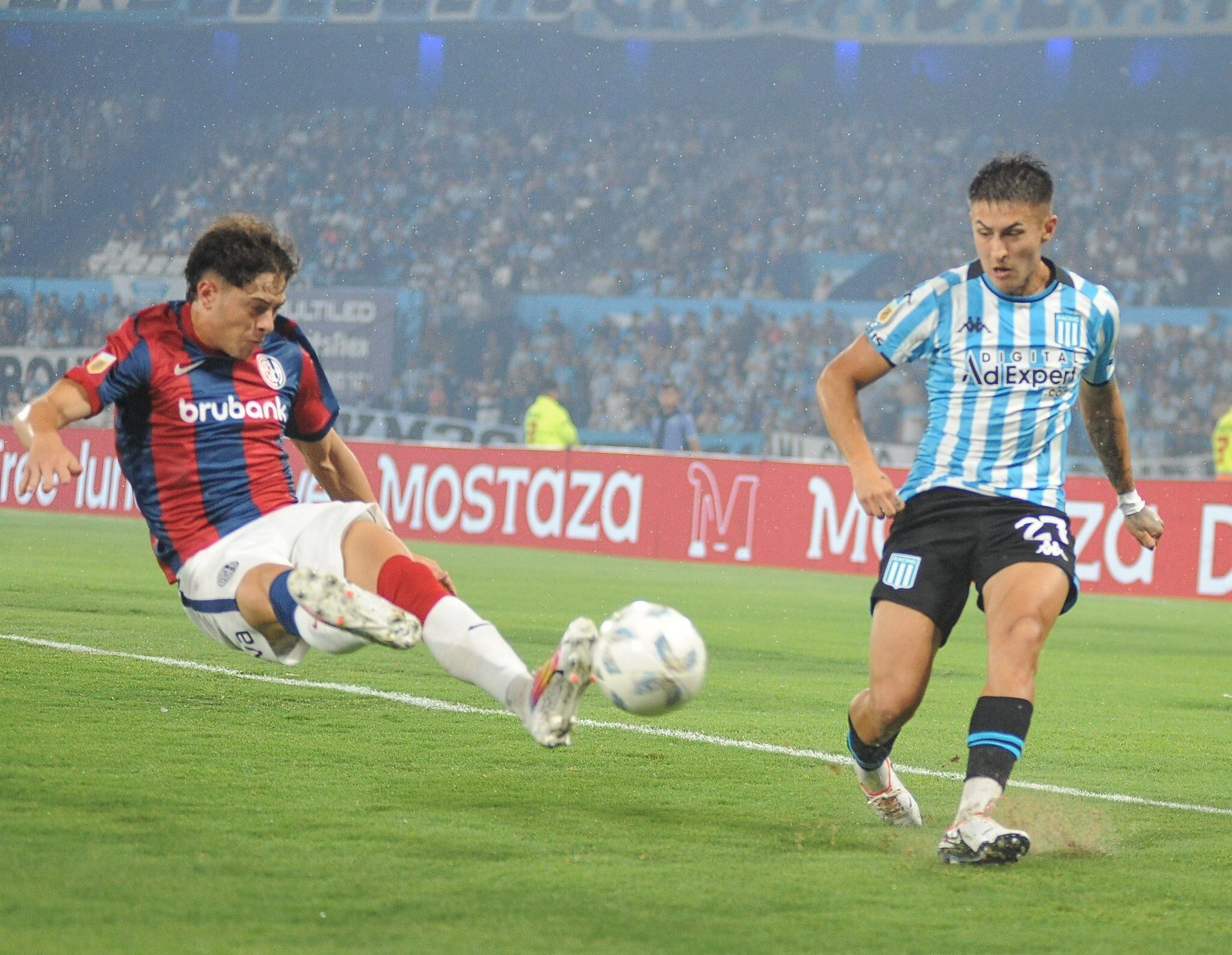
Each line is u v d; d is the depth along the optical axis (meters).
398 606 12.79
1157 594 51.03
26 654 22.67
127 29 116.38
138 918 9.59
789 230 104.38
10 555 43.66
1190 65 104.56
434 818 13.23
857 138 108.44
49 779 13.81
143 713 18.14
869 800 14.35
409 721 18.72
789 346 93.62
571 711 11.38
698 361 93.81
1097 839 14.07
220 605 13.53
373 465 66.44
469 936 9.61
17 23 116.62
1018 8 105.81
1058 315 13.84
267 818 12.79
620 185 108.62
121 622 27.89
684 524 58.75
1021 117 107.94
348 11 114.88
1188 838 14.30
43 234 113.31
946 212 103.88
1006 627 13.17
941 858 12.73
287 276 13.88
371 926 9.70
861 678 26.64
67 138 115.25
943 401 14.08
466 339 98.25
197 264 13.72
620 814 13.97
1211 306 92.25
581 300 97.56
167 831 12.05
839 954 9.67
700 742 18.70
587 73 114.25
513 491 62.66
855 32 109.06
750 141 109.94
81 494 71.50
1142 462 87.00
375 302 97.19
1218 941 10.44
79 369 13.48
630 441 92.19
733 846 12.90
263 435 14.30
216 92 116.81
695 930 10.07
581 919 10.18
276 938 9.34
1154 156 102.12
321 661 24.14
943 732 20.92
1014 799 16.25
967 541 13.70
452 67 116.19
